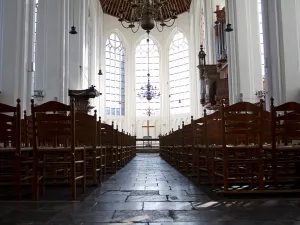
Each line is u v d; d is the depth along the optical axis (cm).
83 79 1983
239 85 1486
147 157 1934
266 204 407
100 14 2977
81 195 495
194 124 725
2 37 1004
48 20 1432
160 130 3228
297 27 1030
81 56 1906
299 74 1019
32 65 1068
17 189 459
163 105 3247
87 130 616
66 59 1473
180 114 3127
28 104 1045
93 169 620
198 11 2731
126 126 3200
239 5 1510
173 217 339
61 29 1432
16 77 999
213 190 535
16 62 1002
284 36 1028
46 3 1438
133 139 1984
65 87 1461
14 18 1009
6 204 420
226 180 481
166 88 3259
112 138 897
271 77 1068
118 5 3086
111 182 665
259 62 1493
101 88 2962
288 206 393
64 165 468
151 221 322
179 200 444
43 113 482
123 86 3241
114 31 3194
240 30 1502
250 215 345
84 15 1970
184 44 3164
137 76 3300
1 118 475
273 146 499
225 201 433
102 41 3053
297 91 1015
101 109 2941
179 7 3145
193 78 2911
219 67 1919
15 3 1012
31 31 1083
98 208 390
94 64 2631
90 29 2633
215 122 584
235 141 562
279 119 496
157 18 1808
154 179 720
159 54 3309
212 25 2200
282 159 587
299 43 1029
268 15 1079
